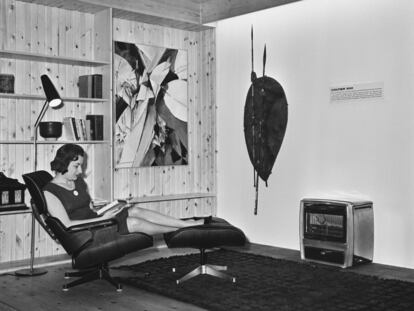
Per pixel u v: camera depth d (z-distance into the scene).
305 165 5.51
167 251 5.57
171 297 3.84
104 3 5.29
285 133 5.68
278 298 3.71
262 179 5.93
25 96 4.82
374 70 4.94
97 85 5.34
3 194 4.62
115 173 5.82
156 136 6.11
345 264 4.66
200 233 3.98
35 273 4.58
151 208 6.07
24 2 5.08
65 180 4.21
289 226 5.68
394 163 4.81
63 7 5.29
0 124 4.95
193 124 6.50
